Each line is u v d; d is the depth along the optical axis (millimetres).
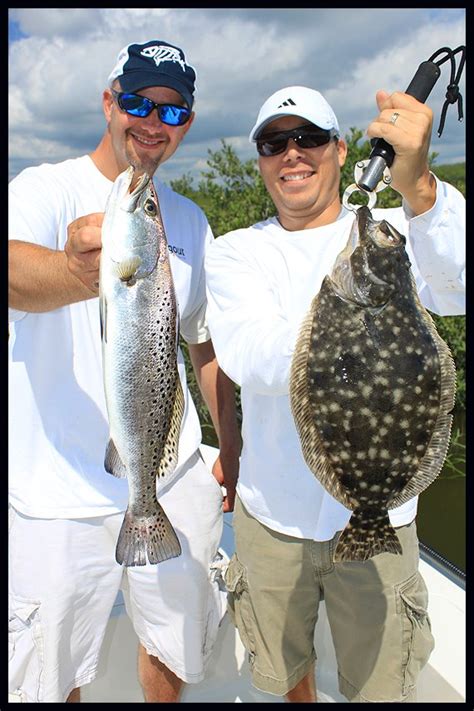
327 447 1821
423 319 1827
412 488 1850
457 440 6781
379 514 1840
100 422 2730
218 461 3684
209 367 3416
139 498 2113
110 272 1865
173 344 2037
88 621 2836
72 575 2717
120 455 2035
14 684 2691
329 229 2701
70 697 2959
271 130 2664
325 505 2557
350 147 6574
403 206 2211
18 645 2703
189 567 2918
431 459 1842
